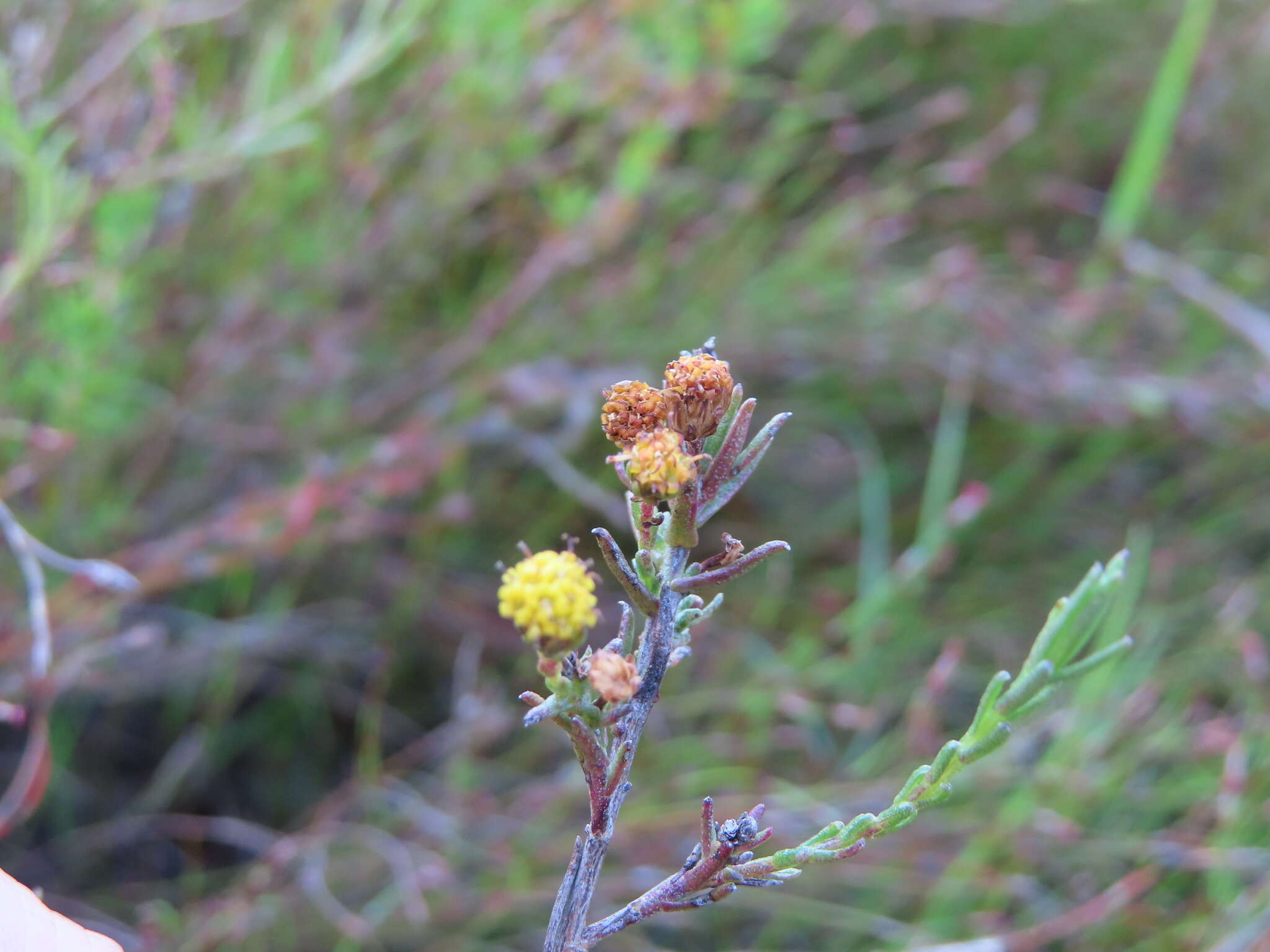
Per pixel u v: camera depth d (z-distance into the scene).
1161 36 0.55
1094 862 0.34
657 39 0.38
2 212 0.36
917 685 0.42
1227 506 0.48
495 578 0.44
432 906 0.34
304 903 0.34
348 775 0.43
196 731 0.41
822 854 0.19
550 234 0.40
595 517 0.46
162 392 0.40
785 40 0.50
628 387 0.19
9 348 0.34
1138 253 0.46
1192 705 0.37
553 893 0.33
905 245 0.52
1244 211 0.54
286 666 0.43
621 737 0.19
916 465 0.51
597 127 0.40
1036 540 0.47
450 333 0.44
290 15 0.36
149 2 0.32
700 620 0.19
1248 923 0.30
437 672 0.44
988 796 0.36
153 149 0.32
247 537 0.35
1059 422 0.47
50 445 0.32
